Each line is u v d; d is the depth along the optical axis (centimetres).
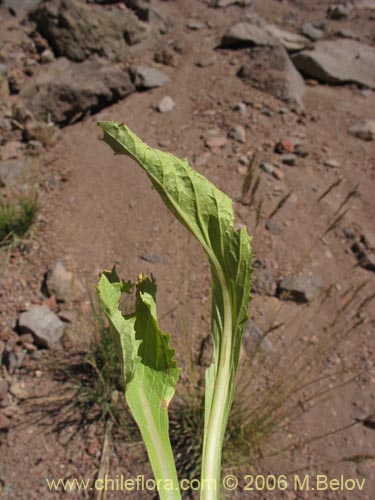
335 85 532
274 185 399
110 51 509
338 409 284
